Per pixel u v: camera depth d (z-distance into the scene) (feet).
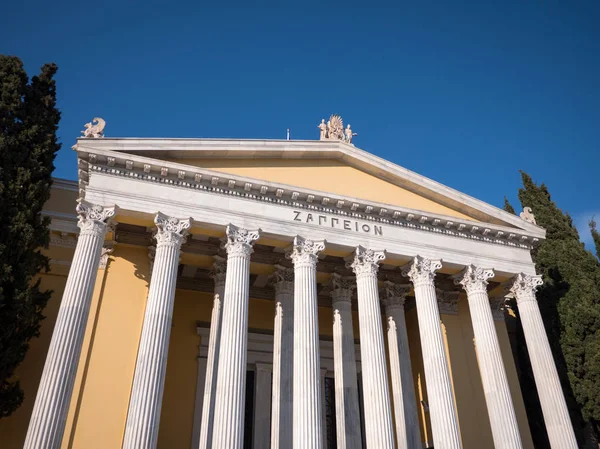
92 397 75.31
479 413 99.66
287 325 89.45
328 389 104.42
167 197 78.59
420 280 90.02
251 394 98.37
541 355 92.99
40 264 78.07
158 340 68.74
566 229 128.67
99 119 83.25
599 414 102.68
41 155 81.25
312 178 91.97
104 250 85.30
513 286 100.12
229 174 81.76
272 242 84.94
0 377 69.00
